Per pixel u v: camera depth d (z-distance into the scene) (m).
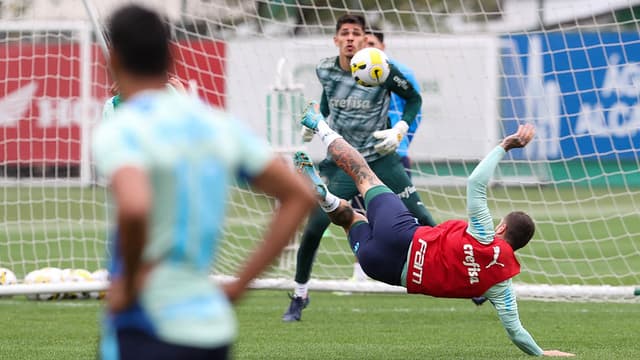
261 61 54.44
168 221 9.35
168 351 9.23
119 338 9.41
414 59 67.75
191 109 9.70
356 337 25.97
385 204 22.02
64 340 25.28
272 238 9.77
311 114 23.42
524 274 39.12
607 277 38.75
